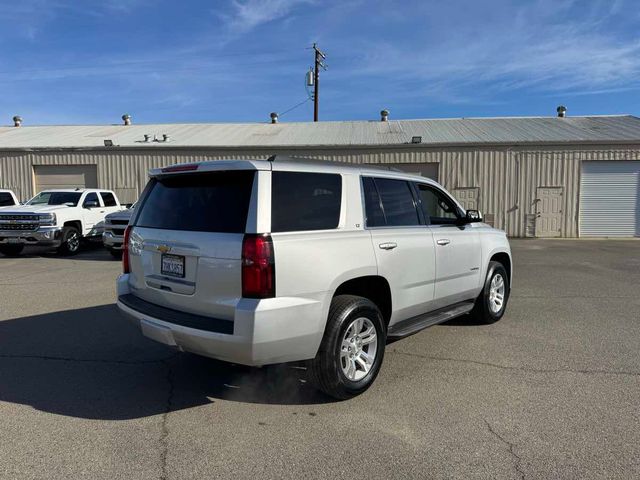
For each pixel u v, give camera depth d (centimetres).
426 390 406
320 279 355
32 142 2136
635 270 1090
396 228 444
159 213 402
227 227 344
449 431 335
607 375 438
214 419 355
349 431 336
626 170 1898
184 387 414
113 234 1279
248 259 325
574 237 1931
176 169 388
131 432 334
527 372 446
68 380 428
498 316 624
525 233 1939
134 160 2012
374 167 455
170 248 374
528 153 1912
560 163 1909
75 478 279
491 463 295
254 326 320
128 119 2717
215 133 2294
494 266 608
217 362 474
